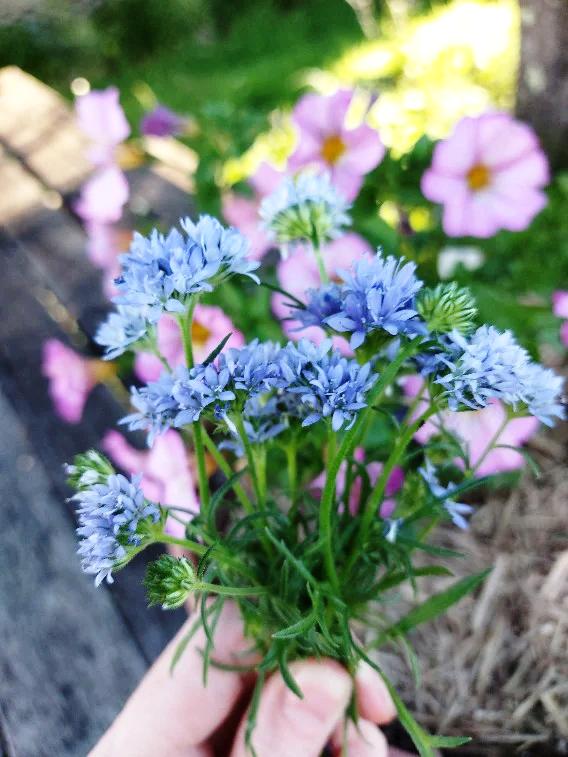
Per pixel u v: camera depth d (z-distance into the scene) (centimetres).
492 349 14
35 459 27
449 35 100
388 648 28
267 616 17
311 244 19
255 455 17
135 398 15
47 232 38
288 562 16
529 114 51
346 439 14
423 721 27
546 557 31
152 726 19
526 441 35
